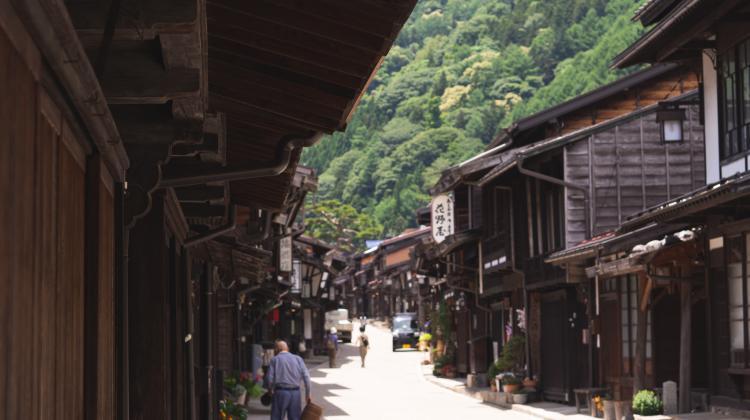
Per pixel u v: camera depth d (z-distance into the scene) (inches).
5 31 125.3
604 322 1055.6
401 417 1112.2
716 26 810.2
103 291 221.8
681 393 807.7
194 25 221.6
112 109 307.4
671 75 1296.8
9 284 130.2
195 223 637.9
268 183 548.4
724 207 743.1
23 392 138.9
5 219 127.7
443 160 6530.5
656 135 1167.6
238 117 406.0
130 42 256.8
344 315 3912.4
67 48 150.6
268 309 1674.5
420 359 2733.8
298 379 708.0
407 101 7431.1
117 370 265.9
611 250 876.0
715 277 796.6
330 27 292.7
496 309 1656.0
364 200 6909.5
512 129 1325.0
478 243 1638.8
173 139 309.4
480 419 1082.1
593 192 1160.8
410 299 3779.5
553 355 1253.1
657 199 1162.0
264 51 321.7
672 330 940.0
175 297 462.0
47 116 156.6
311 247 2704.2
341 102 354.9
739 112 794.8
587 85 5625.0
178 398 466.0
